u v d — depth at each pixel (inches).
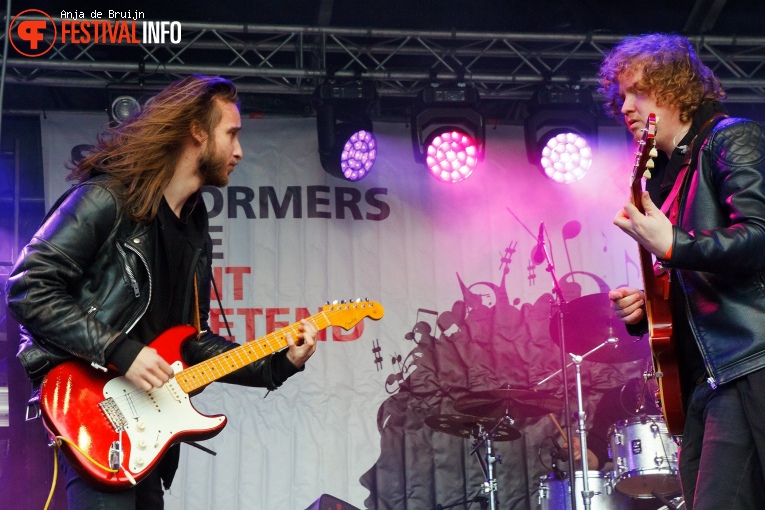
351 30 216.7
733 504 77.0
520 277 230.4
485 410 197.6
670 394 87.4
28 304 89.6
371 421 216.5
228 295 221.8
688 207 85.0
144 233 97.3
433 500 212.8
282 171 231.1
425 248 230.2
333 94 215.0
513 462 217.5
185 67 214.4
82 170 101.0
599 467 215.6
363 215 230.7
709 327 81.5
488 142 239.3
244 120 233.8
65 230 92.4
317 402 216.2
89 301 94.5
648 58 89.8
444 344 223.9
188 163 102.7
